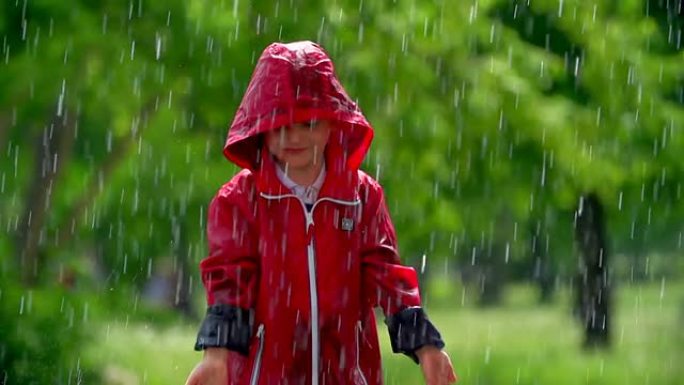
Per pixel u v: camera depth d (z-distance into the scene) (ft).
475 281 344.49
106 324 96.94
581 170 116.78
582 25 115.34
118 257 160.97
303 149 32.86
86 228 163.02
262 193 33.06
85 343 86.33
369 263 33.58
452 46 107.14
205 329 31.99
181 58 99.19
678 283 321.93
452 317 272.92
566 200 129.80
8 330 81.46
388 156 113.50
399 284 33.22
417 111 107.76
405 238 132.77
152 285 243.19
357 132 34.24
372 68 103.40
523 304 338.34
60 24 95.20
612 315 207.92
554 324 234.99
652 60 120.98
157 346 128.06
